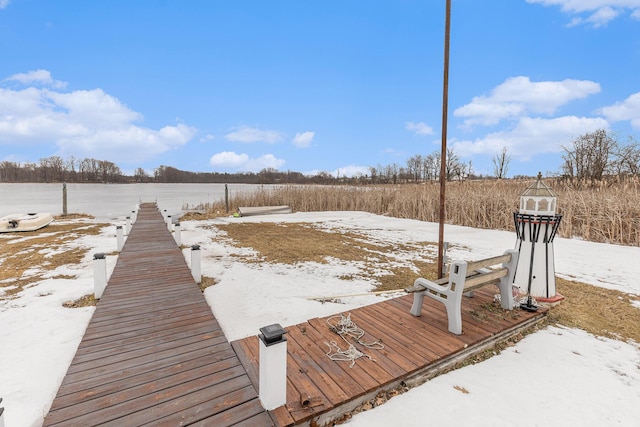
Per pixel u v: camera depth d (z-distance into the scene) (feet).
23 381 9.37
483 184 62.18
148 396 8.16
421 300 13.29
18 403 8.39
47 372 9.87
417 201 55.42
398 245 32.17
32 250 27.27
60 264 22.76
